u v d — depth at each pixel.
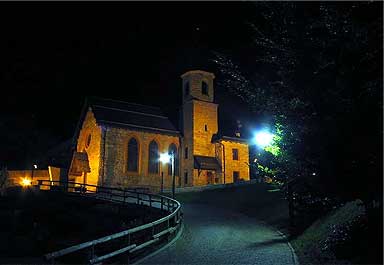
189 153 49.41
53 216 27.05
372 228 9.44
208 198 35.38
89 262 10.53
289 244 14.80
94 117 45.75
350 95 8.05
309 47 8.71
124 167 44.25
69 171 45.62
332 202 10.17
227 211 27.67
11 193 35.19
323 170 9.05
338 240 10.95
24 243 18.72
